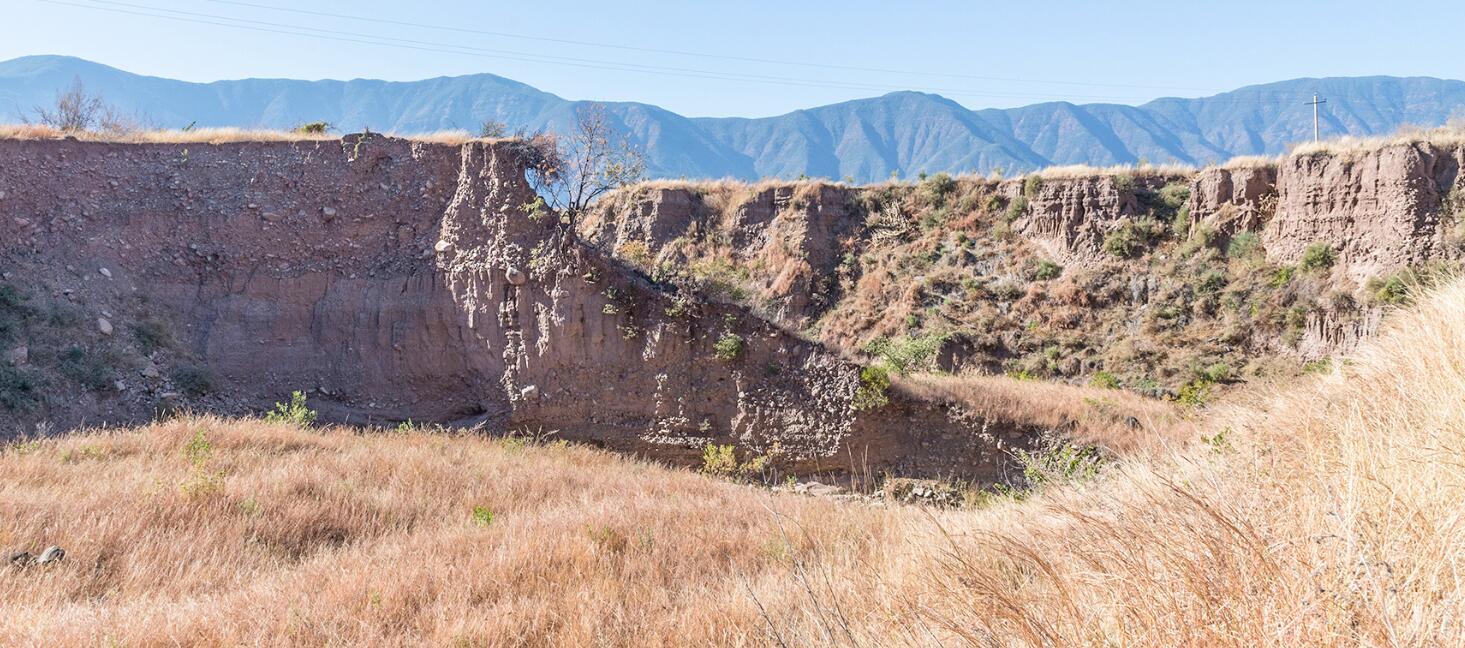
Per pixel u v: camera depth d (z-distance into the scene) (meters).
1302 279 34.72
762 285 43.72
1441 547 2.30
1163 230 40.09
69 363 22.75
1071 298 38.88
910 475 23.47
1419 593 2.15
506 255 26.69
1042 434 23.14
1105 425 22.78
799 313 42.31
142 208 27.17
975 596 3.72
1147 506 3.82
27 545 8.76
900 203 46.28
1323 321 33.00
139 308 25.53
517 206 27.41
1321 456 3.19
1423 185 33.00
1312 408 4.87
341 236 28.05
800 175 48.12
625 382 25.73
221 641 5.87
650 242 46.47
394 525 10.72
